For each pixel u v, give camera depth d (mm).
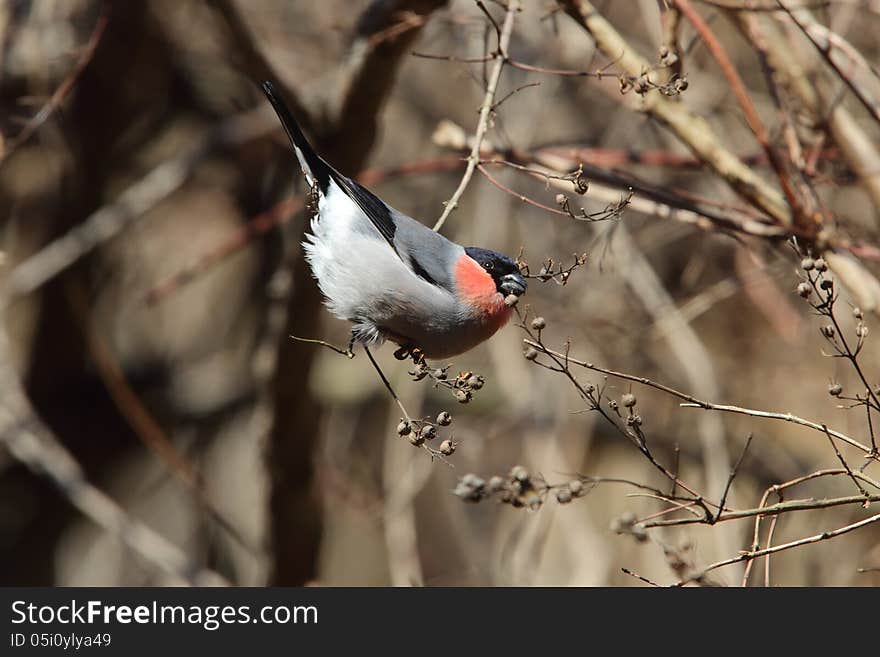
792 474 11414
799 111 8633
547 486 5688
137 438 14109
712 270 11633
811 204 7930
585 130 11836
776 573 9891
